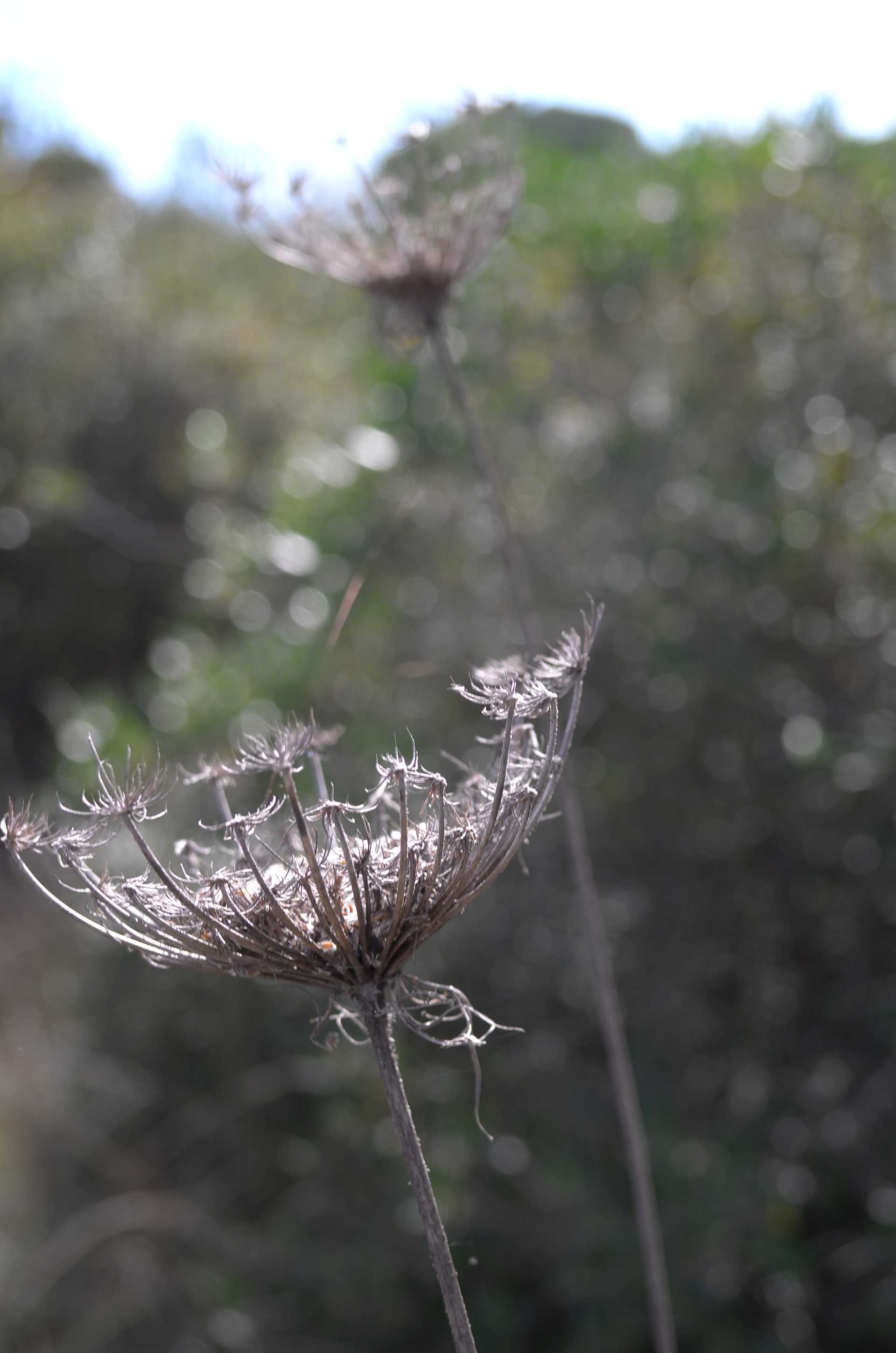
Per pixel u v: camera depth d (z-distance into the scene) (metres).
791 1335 4.95
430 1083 5.37
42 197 12.07
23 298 10.38
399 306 3.20
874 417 5.91
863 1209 5.36
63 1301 5.44
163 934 1.35
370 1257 5.12
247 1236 5.45
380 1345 5.17
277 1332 5.17
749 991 5.71
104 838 1.39
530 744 1.54
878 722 5.46
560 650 1.49
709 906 5.80
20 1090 5.95
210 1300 5.25
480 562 6.45
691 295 6.39
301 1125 5.98
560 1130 5.30
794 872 5.81
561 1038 5.62
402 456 6.60
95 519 8.66
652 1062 5.60
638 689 5.93
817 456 5.80
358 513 6.61
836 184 6.14
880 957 5.63
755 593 5.81
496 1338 5.04
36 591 9.48
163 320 10.36
